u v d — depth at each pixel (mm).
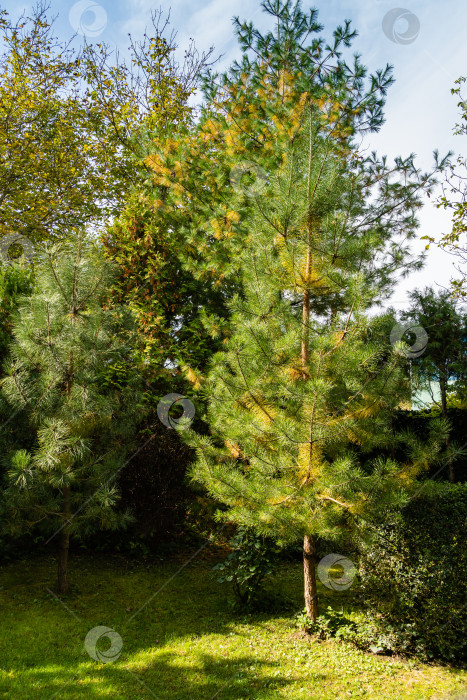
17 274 6879
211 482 4250
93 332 4680
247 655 4078
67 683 3455
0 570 5992
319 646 4285
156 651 4109
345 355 3943
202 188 6996
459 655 4055
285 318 4379
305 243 4305
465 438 8875
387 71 6047
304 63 6184
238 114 6426
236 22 6422
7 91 11484
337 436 3885
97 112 12477
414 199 6891
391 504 3820
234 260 6078
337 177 4207
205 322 5797
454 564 4195
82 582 5723
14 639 4117
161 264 7414
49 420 4453
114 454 5359
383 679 3711
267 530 4027
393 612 4258
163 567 6512
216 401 4348
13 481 4680
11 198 11766
